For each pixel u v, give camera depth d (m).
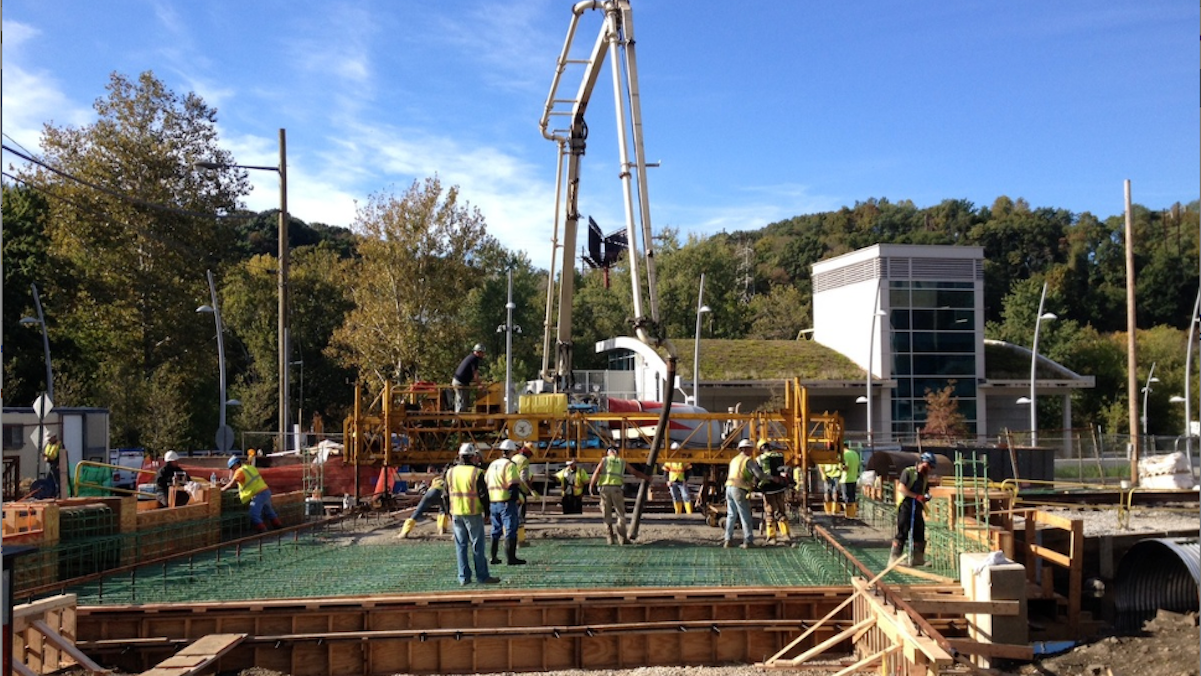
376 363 51.28
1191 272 91.50
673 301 79.94
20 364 43.56
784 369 51.97
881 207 127.31
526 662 11.59
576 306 81.31
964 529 13.88
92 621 11.29
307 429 69.00
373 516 21.92
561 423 21.27
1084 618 14.05
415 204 50.94
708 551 16.05
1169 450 42.03
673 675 11.23
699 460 21.08
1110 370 73.81
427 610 11.66
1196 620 14.37
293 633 11.48
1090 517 22.09
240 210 55.81
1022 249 102.44
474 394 22.12
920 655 9.20
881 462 23.39
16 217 46.97
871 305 52.72
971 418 52.66
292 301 73.31
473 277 52.22
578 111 21.19
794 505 21.12
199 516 16.88
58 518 13.23
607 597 11.84
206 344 54.75
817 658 11.95
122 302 51.22
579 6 18.23
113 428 41.91
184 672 9.73
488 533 18.69
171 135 52.94
